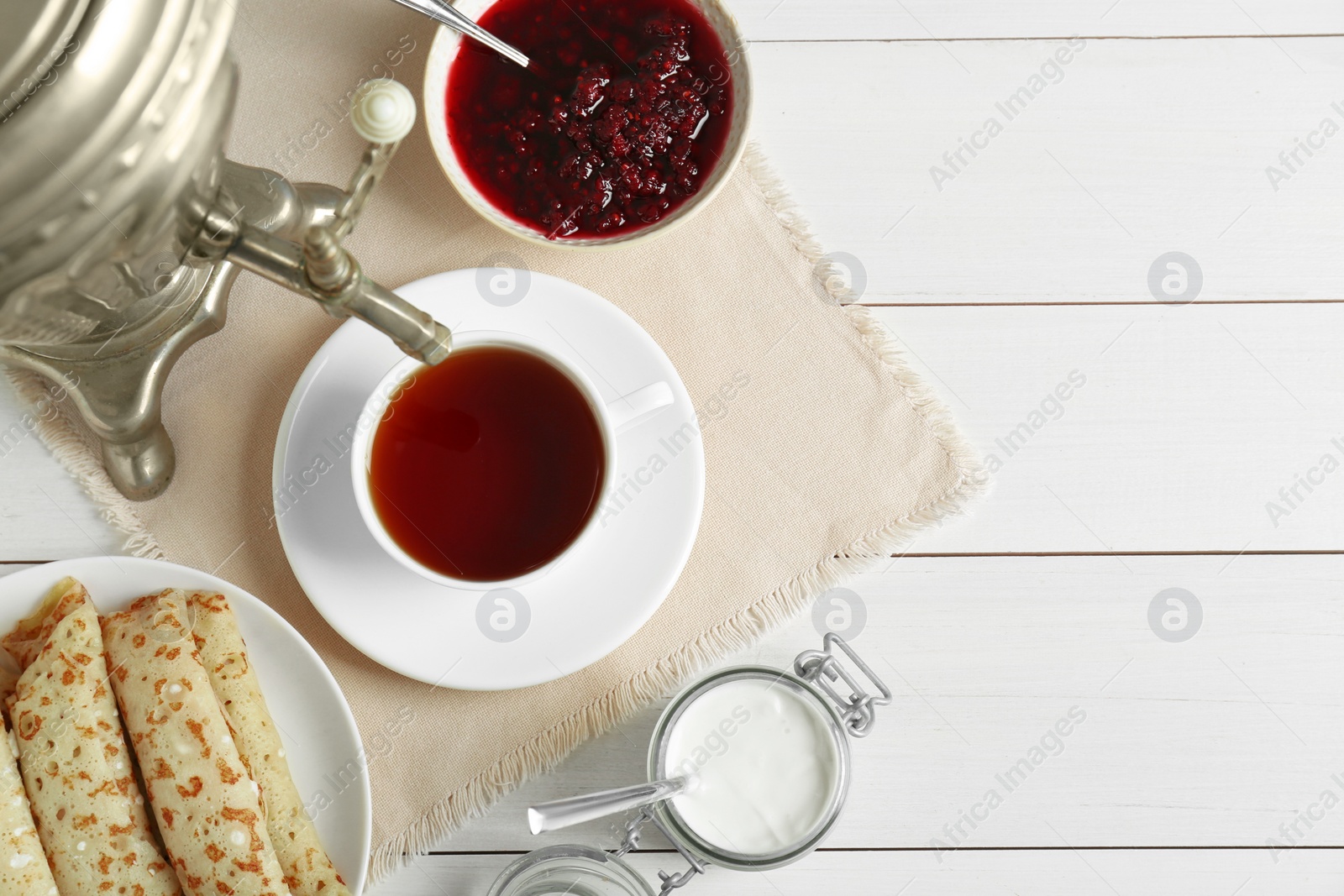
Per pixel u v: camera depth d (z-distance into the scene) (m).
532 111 0.96
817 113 1.01
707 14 0.96
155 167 0.83
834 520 0.99
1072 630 1.00
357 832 0.94
